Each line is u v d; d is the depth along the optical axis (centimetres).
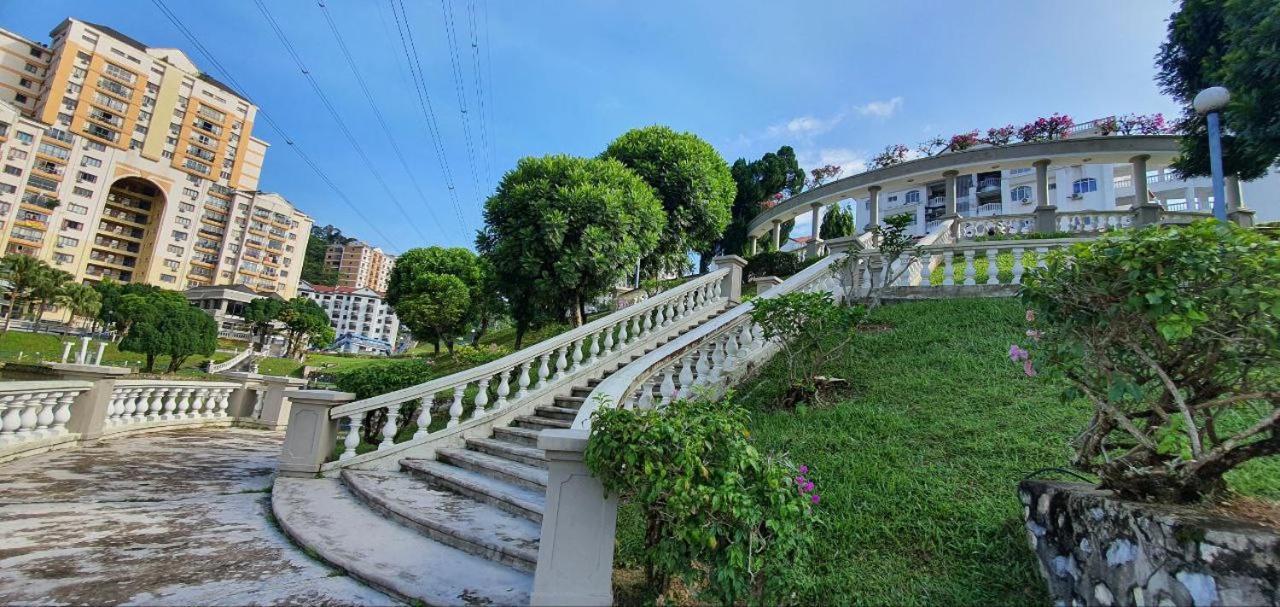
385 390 774
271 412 1097
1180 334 242
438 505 489
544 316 1620
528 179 1363
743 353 760
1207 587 207
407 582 338
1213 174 608
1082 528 279
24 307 5491
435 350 2888
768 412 617
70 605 289
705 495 272
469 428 696
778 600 302
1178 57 1147
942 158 2311
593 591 289
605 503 301
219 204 7956
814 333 638
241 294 7188
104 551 370
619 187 1345
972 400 554
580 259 1233
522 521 454
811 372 653
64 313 5806
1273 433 249
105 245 6962
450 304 2725
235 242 8062
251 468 681
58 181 6438
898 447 471
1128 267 256
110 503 484
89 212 6681
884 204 5572
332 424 645
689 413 324
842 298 973
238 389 1123
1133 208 1620
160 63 7294
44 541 380
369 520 465
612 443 284
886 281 966
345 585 343
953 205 2319
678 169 1609
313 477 596
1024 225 1820
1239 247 245
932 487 400
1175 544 222
